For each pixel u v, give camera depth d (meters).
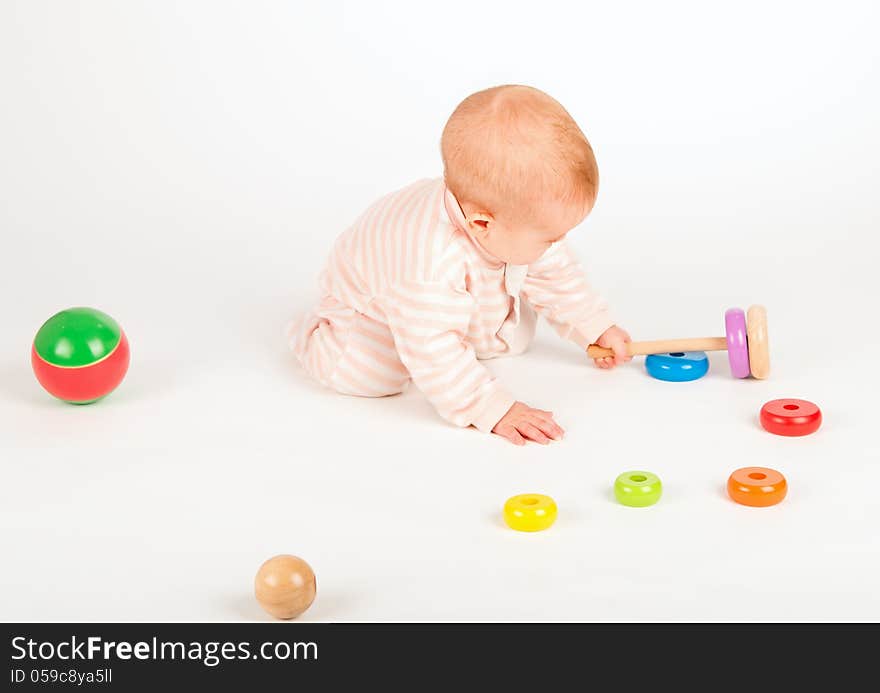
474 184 2.22
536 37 4.34
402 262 2.38
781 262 3.22
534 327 2.72
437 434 2.34
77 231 3.59
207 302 3.11
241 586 1.84
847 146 3.86
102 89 4.18
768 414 2.28
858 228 3.39
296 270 3.35
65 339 2.41
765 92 4.15
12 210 3.69
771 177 3.77
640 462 2.18
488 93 2.25
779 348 2.67
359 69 4.29
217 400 2.52
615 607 1.75
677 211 3.64
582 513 2.01
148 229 3.63
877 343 2.66
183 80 4.23
